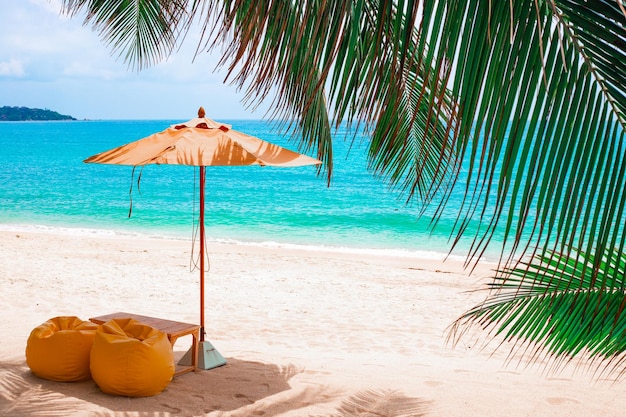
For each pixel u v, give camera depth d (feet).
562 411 15.62
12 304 26.66
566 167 5.10
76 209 89.81
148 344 14.74
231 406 14.61
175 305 29.12
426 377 18.12
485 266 46.57
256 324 25.98
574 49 4.88
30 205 93.09
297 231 73.15
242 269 40.27
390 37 5.17
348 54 5.33
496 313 9.91
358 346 22.98
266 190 124.47
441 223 80.18
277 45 5.68
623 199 5.18
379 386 16.94
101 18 21.56
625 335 8.54
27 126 593.01
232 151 14.49
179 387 15.70
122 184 132.57
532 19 4.83
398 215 87.86
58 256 41.57
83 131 438.81
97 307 27.50
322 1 5.27
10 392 14.55
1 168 168.45
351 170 165.58
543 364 20.67
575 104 4.95
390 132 12.29
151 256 43.57
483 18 4.81
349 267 43.14
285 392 15.84
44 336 15.70
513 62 4.85
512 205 5.19
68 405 13.83
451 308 30.68
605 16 4.70
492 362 20.93
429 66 4.88
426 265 46.57
